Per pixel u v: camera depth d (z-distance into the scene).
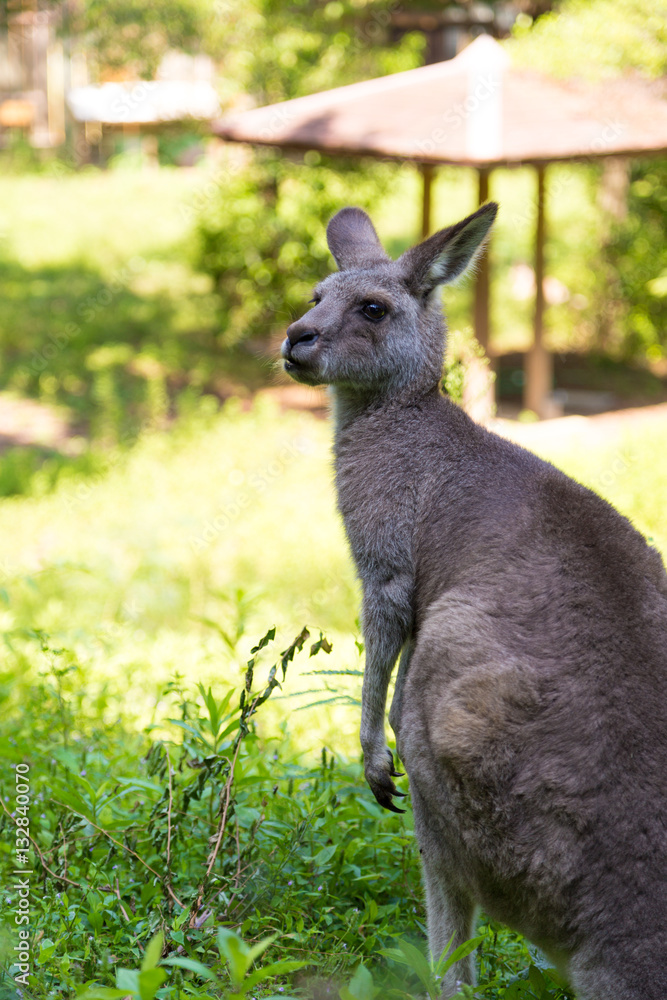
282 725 6.28
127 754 5.57
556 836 3.42
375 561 4.45
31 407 17.12
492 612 3.78
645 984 3.25
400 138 14.70
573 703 3.51
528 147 14.47
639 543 3.99
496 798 3.53
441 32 29.06
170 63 24.69
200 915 4.28
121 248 27.36
